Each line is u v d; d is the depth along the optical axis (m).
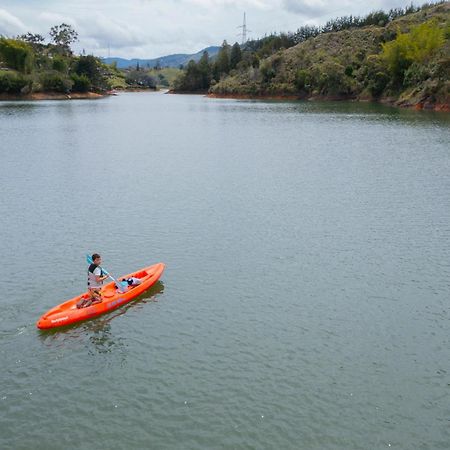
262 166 46.06
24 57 156.25
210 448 12.19
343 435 12.62
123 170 44.22
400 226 28.36
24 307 19.20
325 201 33.66
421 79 111.81
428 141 59.81
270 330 17.53
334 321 18.14
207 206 32.50
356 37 166.62
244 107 128.12
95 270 18.70
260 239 26.42
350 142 60.88
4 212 31.28
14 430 12.84
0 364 15.63
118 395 14.14
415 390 14.38
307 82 152.00
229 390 14.29
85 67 188.25
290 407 13.59
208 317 18.45
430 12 167.50
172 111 116.94
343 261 23.52
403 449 12.22
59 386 14.59
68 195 35.38
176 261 23.56
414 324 17.95
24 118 94.81
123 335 17.34
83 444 12.37
